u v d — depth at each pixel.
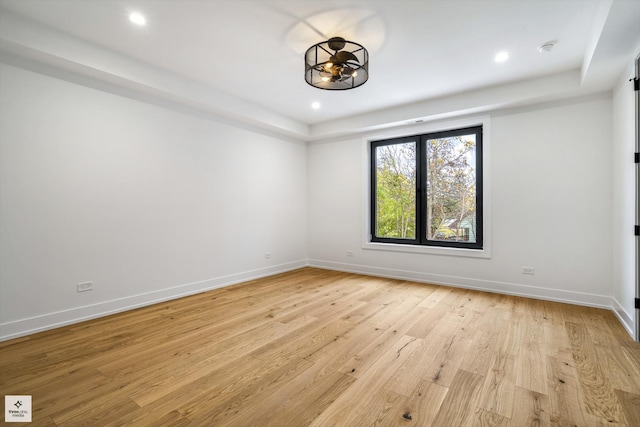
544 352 2.35
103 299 3.21
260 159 5.00
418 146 4.82
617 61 2.71
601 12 2.23
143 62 3.24
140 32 2.68
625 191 2.92
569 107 3.60
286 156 5.51
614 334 2.68
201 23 2.53
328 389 1.89
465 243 4.42
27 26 2.48
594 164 3.47
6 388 1.91
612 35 2.30
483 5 2.28
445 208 4.63
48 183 2.86
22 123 2.71
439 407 1.71
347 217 5.48
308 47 2.91
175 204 3.86
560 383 1.93
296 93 4.11
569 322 2.97
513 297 3.84
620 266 3.09
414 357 2.29
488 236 4.09
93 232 3.15
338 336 2.68
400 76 3.52
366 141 5.26
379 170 5.30
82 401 1.77
